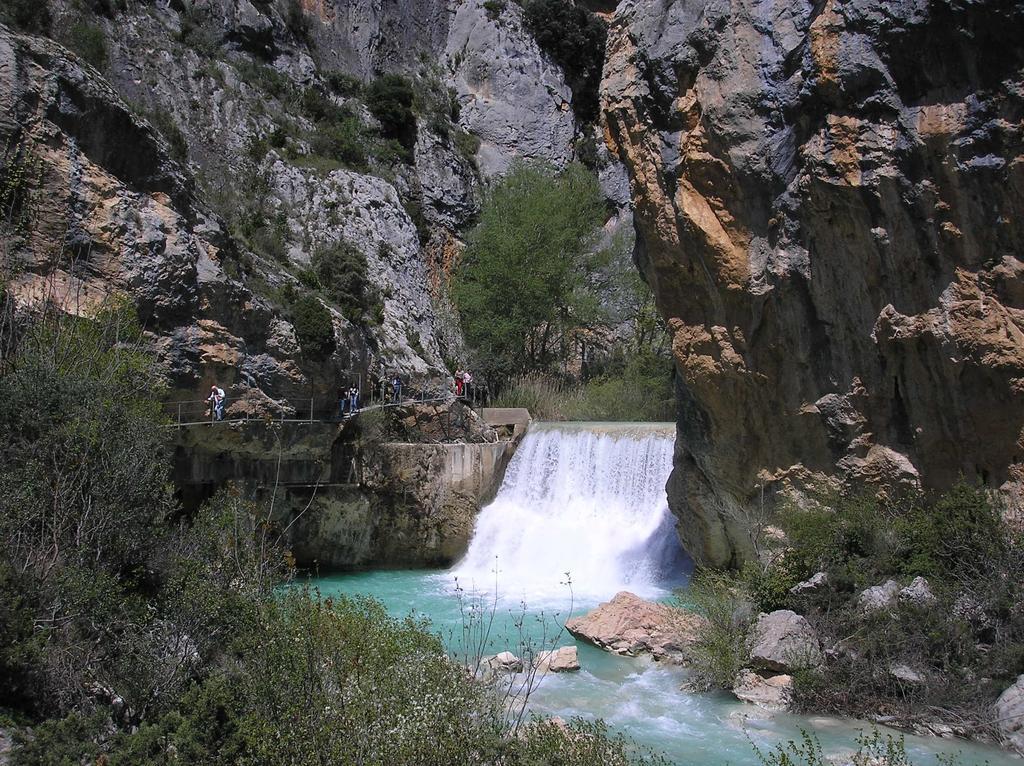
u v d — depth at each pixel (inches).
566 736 440.1
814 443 785.6
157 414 704.4
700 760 515.2
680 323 852.6
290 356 1206.9
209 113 1777.8
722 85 743.1
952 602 610.2
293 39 2126.0
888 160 652.7
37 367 571.2
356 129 2079.2
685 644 712.4
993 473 668.7
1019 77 595.8
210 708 417.4
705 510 950.4
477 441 1396.4
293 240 1668.3
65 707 415.5
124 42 1728.6
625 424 1338.6
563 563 1195.9
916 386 700.7
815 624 656.4
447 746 369.4
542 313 1925.4
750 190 745.6
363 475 1266.0
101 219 977.5
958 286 650.2
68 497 516.7
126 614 481.4
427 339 1720.0
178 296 1042.1
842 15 668.1
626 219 2351.1
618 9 887.7
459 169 2276.1
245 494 1133.7
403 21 2464.3
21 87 933.2
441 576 1199.6
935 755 517.0
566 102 2529.5
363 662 420.8
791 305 748.0
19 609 426.9
